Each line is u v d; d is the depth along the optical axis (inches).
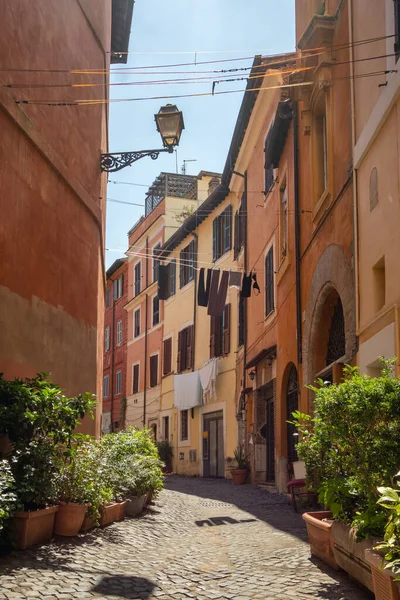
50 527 289.3
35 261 386.9
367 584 210.1
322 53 461.7
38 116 398.9
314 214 504.1
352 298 400.8
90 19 513.7
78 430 452.1
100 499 324.8
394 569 161.5
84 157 487.8
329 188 456.8
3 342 339.3
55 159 419.5
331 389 234.5
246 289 742.5
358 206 393.1
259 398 775.1
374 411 215.3
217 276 799.7
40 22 407.5
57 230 426.3
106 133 651.5
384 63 350.9
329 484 240.4
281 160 660.1
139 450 486.3
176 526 390.6
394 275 327.6
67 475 309.9
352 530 218.2
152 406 1343.5
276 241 684.1
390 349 323.9
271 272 715.4
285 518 431.8
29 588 210.7
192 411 1111.0
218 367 997.2
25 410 295.4
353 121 403.9
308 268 531.2
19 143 368.2
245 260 853.2
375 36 370.0
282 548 305.7
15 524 263.6
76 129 473.1
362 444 217.0
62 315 430.0
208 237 1090.7
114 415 1609.3
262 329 756.0
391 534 161.6
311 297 506.3
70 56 465.7
